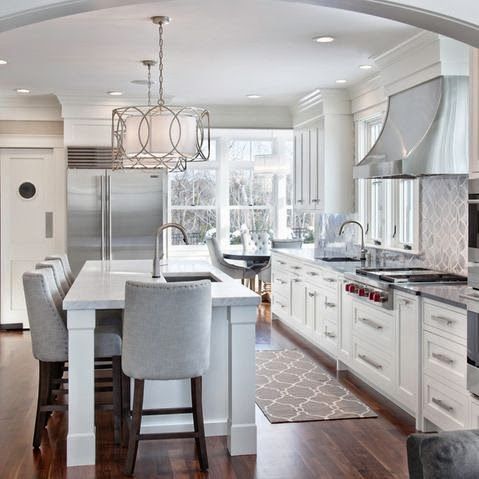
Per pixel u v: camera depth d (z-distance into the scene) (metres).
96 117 7.49
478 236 3.55
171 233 9.98
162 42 4.94
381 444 3.96
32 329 3.85
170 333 3.46
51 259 5.28
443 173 4.49
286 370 5.75
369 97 6.39
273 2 4.02
